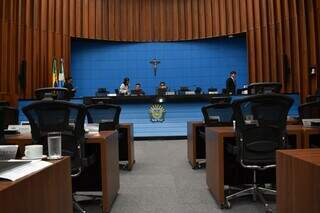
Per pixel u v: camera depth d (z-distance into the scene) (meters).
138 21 10.94
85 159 2.92
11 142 2.86
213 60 10.98
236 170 3.77
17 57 8.67
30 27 9.08
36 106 2.71
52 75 9.31
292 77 9.04
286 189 1.81
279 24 9.35
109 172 3.21
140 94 9.02
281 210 1.89
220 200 3.18
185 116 8.55
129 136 5.14
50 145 1.92
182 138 8.51
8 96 8.41
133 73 11.02
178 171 4.96
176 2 10.95
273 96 2.84
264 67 9.74
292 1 9.05
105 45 11.02
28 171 1.43
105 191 3.05
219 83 10.94
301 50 8.84
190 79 11.02
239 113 2.99
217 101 5.07
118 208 3.27
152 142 8.24
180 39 10.95
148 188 4.02
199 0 10.83
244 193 3.42
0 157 1.87
